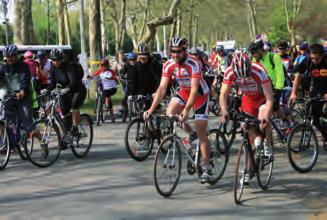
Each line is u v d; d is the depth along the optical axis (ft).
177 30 138.31
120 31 115.65
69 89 27.94
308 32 164.04
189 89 22.29
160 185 20.66
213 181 22.84
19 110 27.71
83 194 21.45
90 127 29.76
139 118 28.35
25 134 26.30
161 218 18.16
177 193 21.49
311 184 22.74
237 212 18.79
